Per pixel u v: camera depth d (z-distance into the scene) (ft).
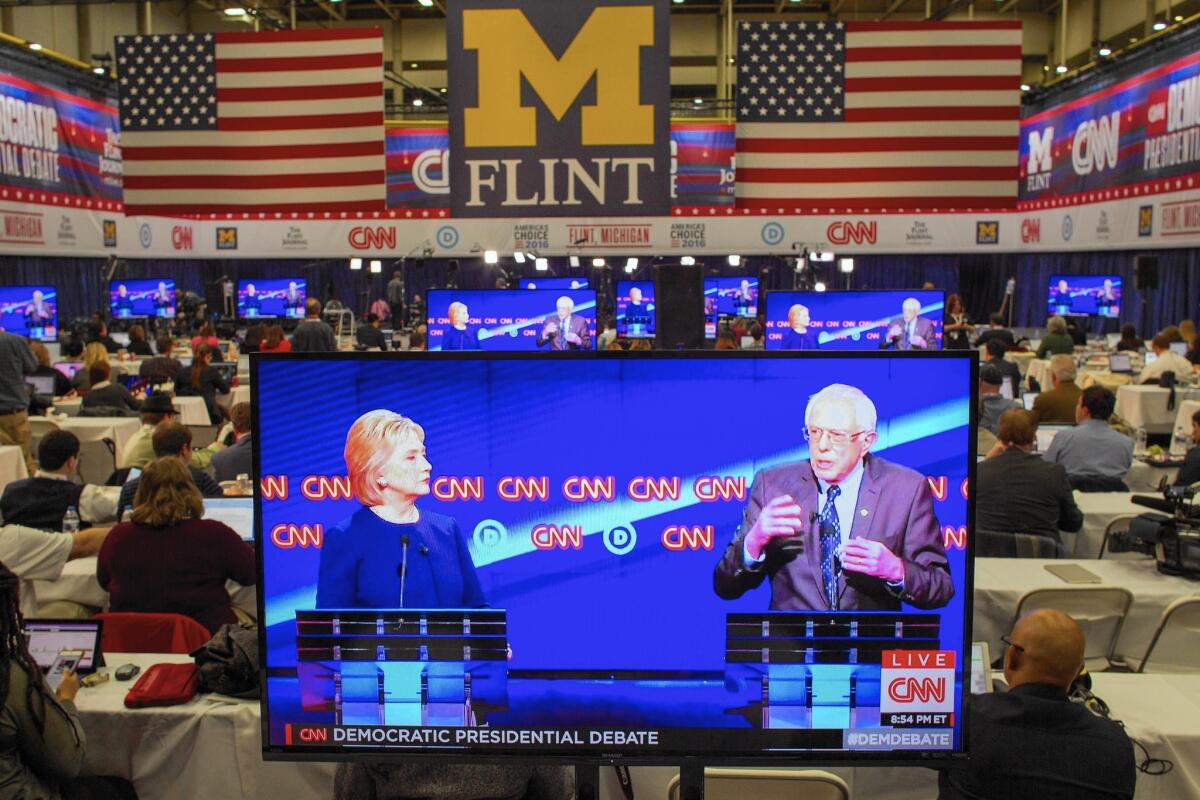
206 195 26.32
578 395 6.53
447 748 6.67
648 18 22.58
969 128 25.59
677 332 9.24
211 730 9.85
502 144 22.85
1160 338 38.70
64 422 30.76
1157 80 57.26
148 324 61.62
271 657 6.64
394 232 74.49
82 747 8.46
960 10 65.16
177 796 9.96
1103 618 14.29
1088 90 65.62
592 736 6.66
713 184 71.41
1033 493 16.61
